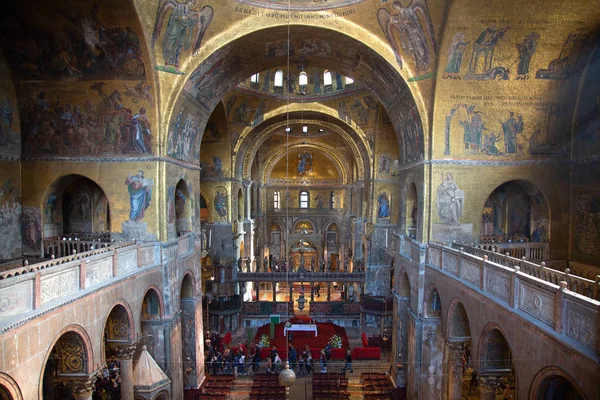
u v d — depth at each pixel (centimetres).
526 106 1661
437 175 1709
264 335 2669
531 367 914
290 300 3238
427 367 1748
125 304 1382
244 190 3741
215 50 1697
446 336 1477
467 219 1723
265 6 1691
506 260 1310
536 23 1430
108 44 1497
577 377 752
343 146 4250
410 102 1775
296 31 1784
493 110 1672
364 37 1712
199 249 2189
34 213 1706
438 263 1616
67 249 1758
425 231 1747
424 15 1512
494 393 1173
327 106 3083
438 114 1681
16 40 1483
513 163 1709
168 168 1742
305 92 3036
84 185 2025
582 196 1647
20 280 892
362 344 2802
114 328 1430
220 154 3120
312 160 4906
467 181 1714
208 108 2117
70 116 1667
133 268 1491
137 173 1691
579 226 1666
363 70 2009
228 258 3166
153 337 1709
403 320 2083
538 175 1709
